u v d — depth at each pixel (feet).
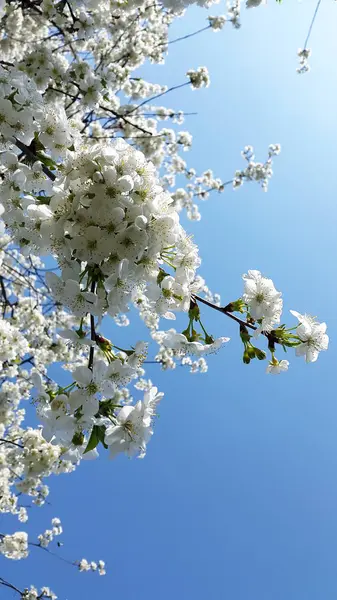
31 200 8.81
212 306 9.29
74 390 8.09
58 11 24.38
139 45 31.48
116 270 7.98
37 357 31.32
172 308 8.63
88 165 8.18
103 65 30.01
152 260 8.29
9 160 9.91
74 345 8.58
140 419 8.47
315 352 9.14
